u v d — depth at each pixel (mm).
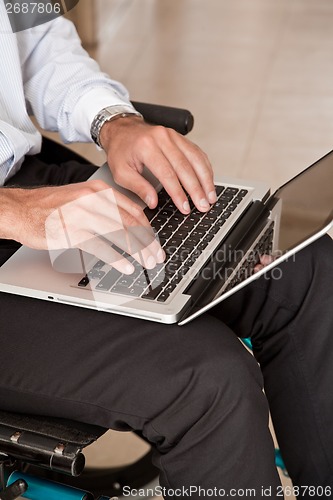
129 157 1398
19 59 1550
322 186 1303
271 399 1387
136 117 1524
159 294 1164
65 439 1150
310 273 1345
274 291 1357
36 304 1218
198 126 3055
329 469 1362
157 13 3928
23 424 1184
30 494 1234
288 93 3262
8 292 1214
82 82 1601
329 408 1347
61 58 1632
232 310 1387
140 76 3377
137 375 1132
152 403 1132
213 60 3506
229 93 3262
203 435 1127
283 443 1389
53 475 1556
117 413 1157
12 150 1471
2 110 1530
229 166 2832
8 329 1197
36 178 1552
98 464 1809
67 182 1562
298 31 3750
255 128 3047
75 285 1193
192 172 1356
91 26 3545
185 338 1146
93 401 1156
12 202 1242
